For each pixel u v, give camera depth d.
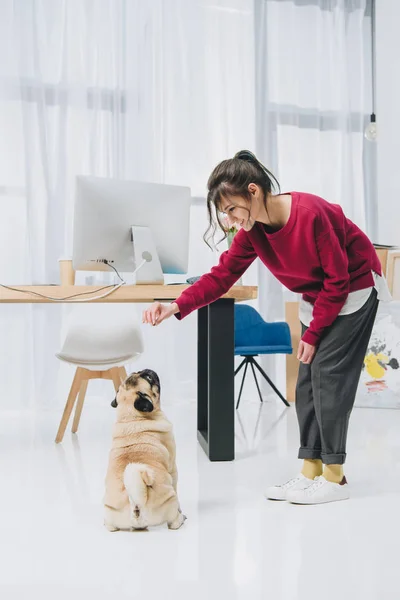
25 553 1.43
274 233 1.74
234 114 4.40
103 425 3.34
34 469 2.29
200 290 1.94
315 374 1.86
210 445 2.43
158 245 2.56
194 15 4.34
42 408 3.97
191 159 4.31
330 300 1.78
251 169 1.71
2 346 3.96
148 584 1.24
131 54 4.18
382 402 3.93
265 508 1.78
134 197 2.49
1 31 3.98
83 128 4.09
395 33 4.69
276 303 4.40
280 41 4.50
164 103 4.24
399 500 1.86
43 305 3.99
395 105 4.67
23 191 3.98
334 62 4.59
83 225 2.40
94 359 2.78
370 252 1.89
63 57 4.07
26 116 3.98
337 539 1.51
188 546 1.46
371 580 1.26
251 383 4.41
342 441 1.88
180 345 4.26
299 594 1.20
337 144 4.57
